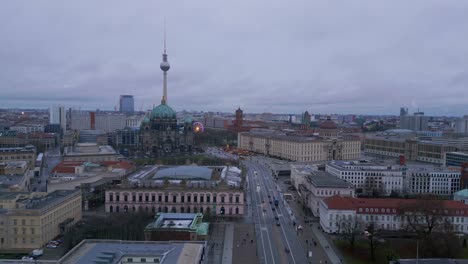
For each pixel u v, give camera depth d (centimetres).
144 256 15938
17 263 15188
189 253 16200
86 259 15362
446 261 17575
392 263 18025
